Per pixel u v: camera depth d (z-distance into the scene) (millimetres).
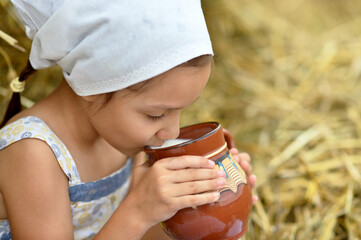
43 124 1364
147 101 1226
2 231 1413
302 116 2568
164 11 1183
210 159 1246
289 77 2920
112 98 1256
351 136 2377
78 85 1269
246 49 3121
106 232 1245
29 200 1284
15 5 1280
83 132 1432
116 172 1543
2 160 1321
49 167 1308
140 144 1304
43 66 1345
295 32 3342
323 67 2980
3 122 1571
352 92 2736
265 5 3486
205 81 1247
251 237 1846
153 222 1229
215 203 1225
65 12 1207
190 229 1239
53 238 1286
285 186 2107
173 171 1213
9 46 2100
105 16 1187
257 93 2787
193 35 1194
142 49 1181
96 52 1209
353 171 2137
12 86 1490
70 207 1407
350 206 1947
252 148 2357
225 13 3105
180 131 1429
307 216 1924
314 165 2199
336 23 3486
